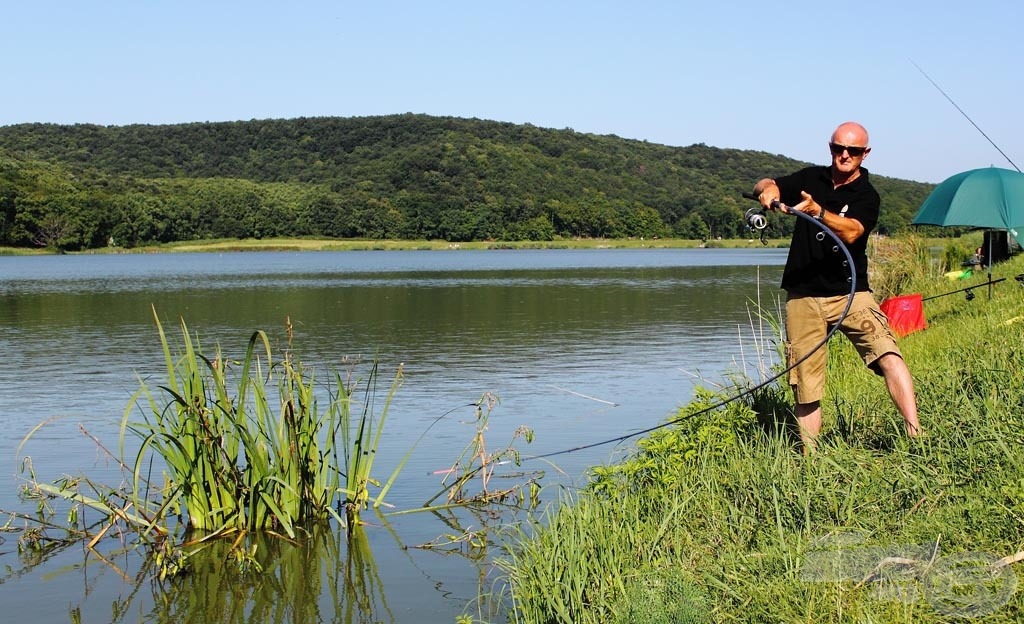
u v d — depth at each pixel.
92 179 129.00
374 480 7.91
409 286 40.94
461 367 15.03
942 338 9.23
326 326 22.08
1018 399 5.91
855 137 6.02
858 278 6.08
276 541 7.18
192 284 44.06
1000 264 16.53
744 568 4.67
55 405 12.01
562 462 8.90
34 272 60.78
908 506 4.96
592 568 5.20
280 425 7.50
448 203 135.88
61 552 7.06
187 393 7.32
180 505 7.63
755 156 171.00
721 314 24.70
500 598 5.90
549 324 22.30
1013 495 4.62
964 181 11.60
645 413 11.10
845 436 6.36
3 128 159.12
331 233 131.75
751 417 7.14
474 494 8.12
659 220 141.12
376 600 6.10
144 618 5.92
